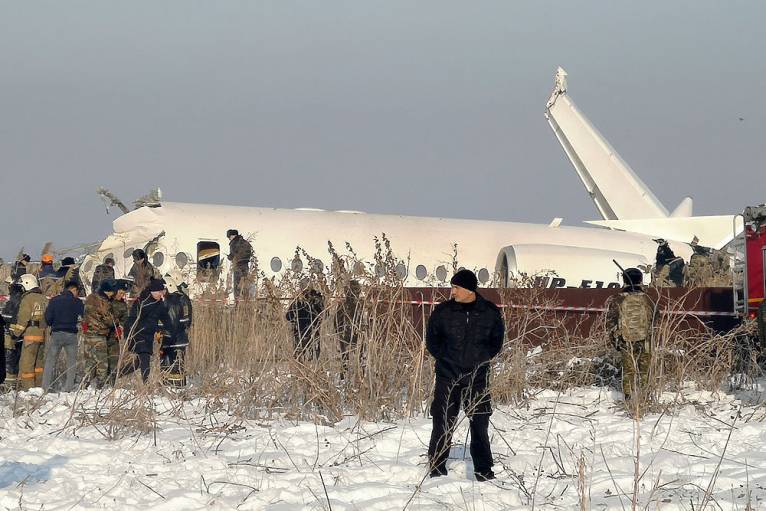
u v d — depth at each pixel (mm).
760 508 22406
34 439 30656
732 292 51469
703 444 30500
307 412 35156
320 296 43125
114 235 81938
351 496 23734
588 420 34312
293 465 27016
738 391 41375
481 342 26453
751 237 47562
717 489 24516
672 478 25719
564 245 102875
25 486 24266
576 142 124562
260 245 87000
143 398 33188
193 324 47594
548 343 45469
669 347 43188
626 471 26734
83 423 32781
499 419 34188
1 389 46375
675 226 66750
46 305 47625
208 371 42156
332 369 35875
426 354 37875
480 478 25812
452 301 26734
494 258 98688
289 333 37875
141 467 26281
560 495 24109
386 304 39188
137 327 43531
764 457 28391
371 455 28531
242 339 44406
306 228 90312
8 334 47906
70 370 46312
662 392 39781
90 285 73125
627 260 98125
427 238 96000
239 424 32844
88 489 24016
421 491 24219
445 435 26109
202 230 84688
